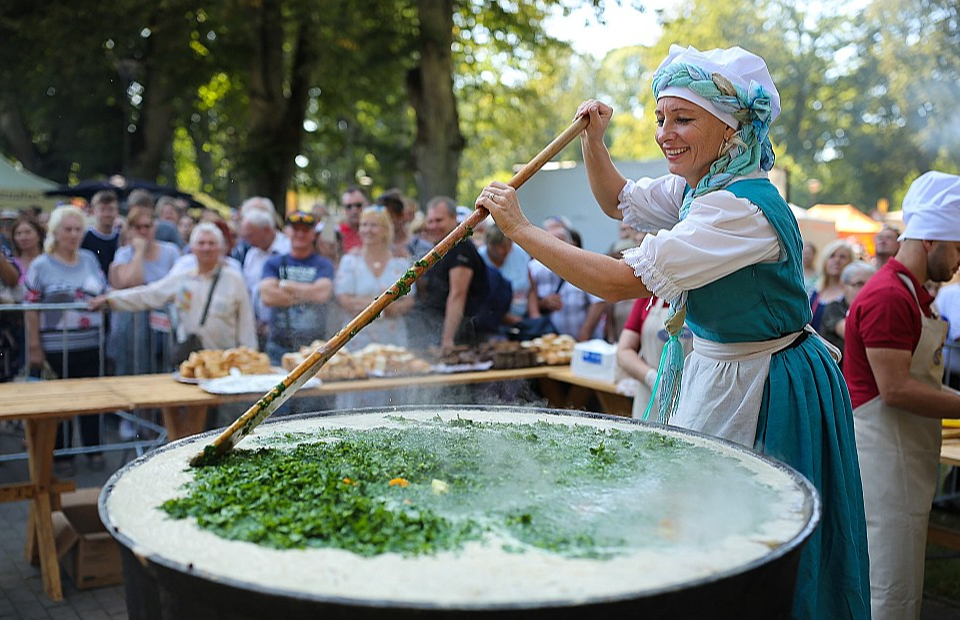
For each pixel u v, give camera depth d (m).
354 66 15.34
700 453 2.10
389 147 18.06
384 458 2.01
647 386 3.95
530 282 6.09
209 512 1.63
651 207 2.70
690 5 24.91
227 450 2.01
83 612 3.77
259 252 6.01
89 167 18.27
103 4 14.36
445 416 2.57
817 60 24.91
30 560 4.28
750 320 2.24
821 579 2.26
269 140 14.61
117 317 5.77
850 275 5.19
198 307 4.88
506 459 2.01
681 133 2.25
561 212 9.91
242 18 14.23
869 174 25.62
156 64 14.92
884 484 2.97
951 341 5.21
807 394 2.28
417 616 1.17
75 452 4.80
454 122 12.71
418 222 6.43
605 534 1.52
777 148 26.38
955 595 4.05
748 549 1.45
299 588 1.28
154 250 6.18
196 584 1.30
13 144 18.56
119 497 1.74
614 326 5.95
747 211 2.14
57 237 5.59
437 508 1.65
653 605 1.24
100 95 16.44
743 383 2.30
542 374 5.03
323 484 1.77
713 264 2.12
